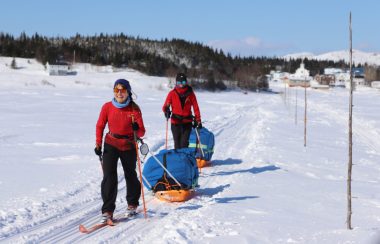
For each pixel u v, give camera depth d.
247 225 5.33
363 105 45.53
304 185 7.96
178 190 6.88
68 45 130.25
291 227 5.24
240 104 44.00
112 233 5.32
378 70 132.00
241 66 135.00
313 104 46.22
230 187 7.71
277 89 110.00
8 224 5.43
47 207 6.27
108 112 5.77
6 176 8.42
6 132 16.58
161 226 5.51
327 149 14.02
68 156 10.88
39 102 37.62
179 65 133.00
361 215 5.90
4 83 73.50
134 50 142.00
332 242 4.56
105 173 5.77
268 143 14.38
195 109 8.82
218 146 13.46
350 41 5.24
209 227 5.27
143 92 71.31
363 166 11.09
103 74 101.31
